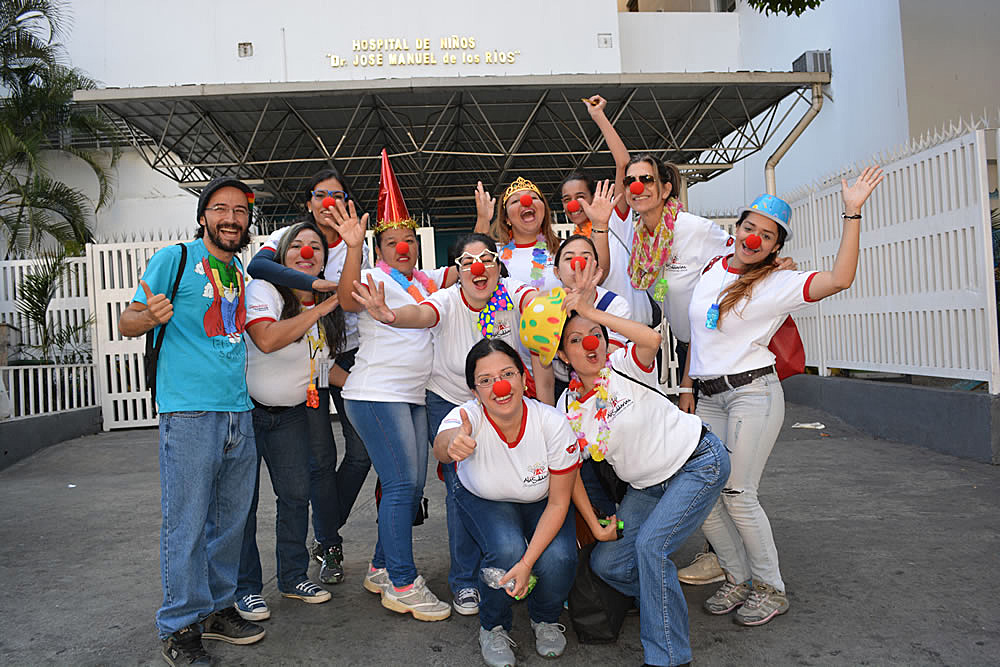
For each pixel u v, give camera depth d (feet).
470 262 11.66
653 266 12.78
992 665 9.43
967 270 20.84
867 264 25.84
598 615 10.66
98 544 16.19
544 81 39.32
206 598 10.41
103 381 33.88
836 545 14.03
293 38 53.67
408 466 11.97
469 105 45.70
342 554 13.89
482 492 10.49
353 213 11.19
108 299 34.19
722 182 58.70
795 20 48.75
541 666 10.10
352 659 10.48
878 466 20.11
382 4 53.72
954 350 21.44
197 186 47.96
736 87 42.27
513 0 54.54
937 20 37.55
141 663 10.46
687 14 57.88
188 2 53.93
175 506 10.23
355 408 11.98
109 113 43.78
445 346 12.26
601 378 9.98
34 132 52.47
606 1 55.11
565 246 11.02
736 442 11.19
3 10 52.75
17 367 29.30
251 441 11.24
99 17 54.29
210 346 10.49
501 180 59.88
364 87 38.86
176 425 10.23
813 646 10.21
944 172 21.74
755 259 11.08
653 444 9.99
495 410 9.91
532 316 10.12
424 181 59.16
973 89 37.65
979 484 17.63
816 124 46.26
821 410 28.02
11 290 37.55
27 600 12.85
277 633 11.44
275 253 12.44
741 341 11.21
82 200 55.01
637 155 12.60
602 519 11.48
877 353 25.45
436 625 11.59
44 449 29.01
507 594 10.22
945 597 11.46
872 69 40.24
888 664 9.59
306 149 53.21
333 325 12.66
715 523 11.57
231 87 38.65
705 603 11.72
